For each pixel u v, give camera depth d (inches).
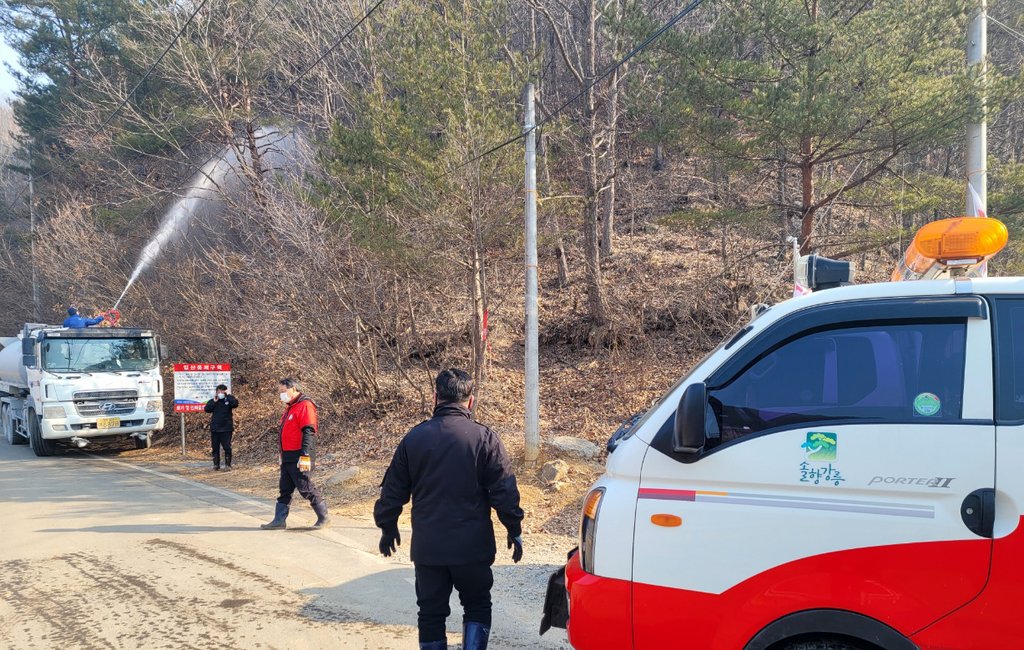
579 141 704.4
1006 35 633.0
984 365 117.2
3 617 217.0
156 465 565.6
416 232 510.3
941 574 111.3
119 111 832.9
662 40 439.8
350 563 267.6
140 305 798.5
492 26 521.0
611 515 128.6
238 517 352.8
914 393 119.8
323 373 577.0
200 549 290.4
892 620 112.7
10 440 716.7
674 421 127.7
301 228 541.0
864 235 489.4
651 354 587.8
